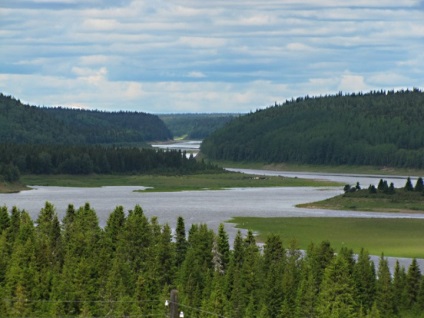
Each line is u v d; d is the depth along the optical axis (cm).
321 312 18012
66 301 18600
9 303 18462
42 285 19050
